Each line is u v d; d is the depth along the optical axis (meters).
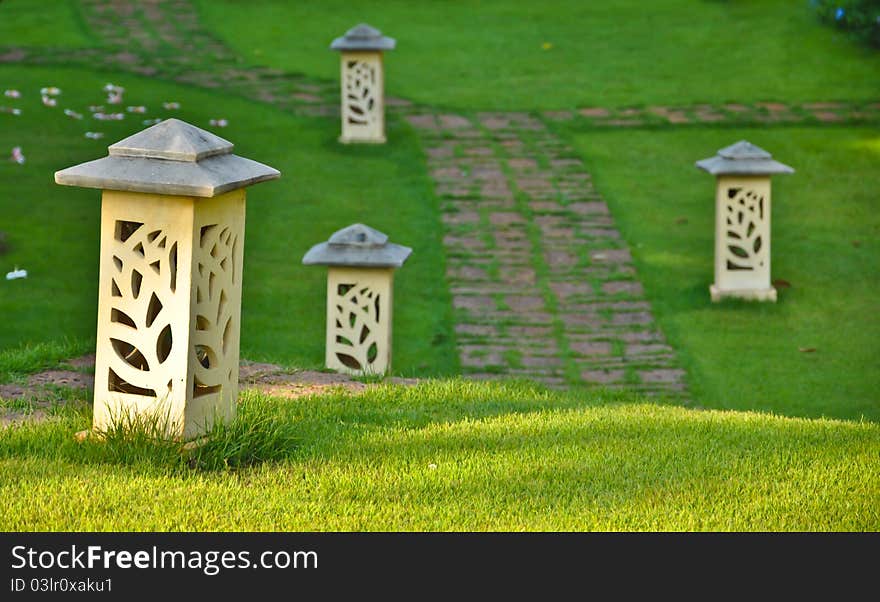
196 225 6.31
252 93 23.94
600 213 18.52
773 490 6.60
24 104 22.27
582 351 13.74
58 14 29.78
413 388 9.32
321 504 6.17
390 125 22.45
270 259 16.33
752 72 25.58
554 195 19.19
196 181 6.12
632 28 29.03
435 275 16.03
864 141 21.59
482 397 9.23
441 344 13.82
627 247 17.20
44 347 9.79
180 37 28.09
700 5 30.64
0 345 12.55
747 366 13.32
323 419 8.02
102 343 6.61
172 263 6.38
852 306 15.19
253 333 13.73
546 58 26.95
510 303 15.17
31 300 14.13
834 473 6.87
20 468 6.41
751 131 22.19
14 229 16.56
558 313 14.90
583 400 9.54
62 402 8.12
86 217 17.31
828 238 17.50
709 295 15.49
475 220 18.06
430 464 6.94
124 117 21.88
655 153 21.23
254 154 20.62
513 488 6.56
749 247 15.27
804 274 16.22
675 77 25.42
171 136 6.28
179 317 6.39
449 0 31.88
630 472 6.89
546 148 21.39
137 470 6.43
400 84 25.20
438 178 19.81
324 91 24.44
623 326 14.54
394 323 14.44
